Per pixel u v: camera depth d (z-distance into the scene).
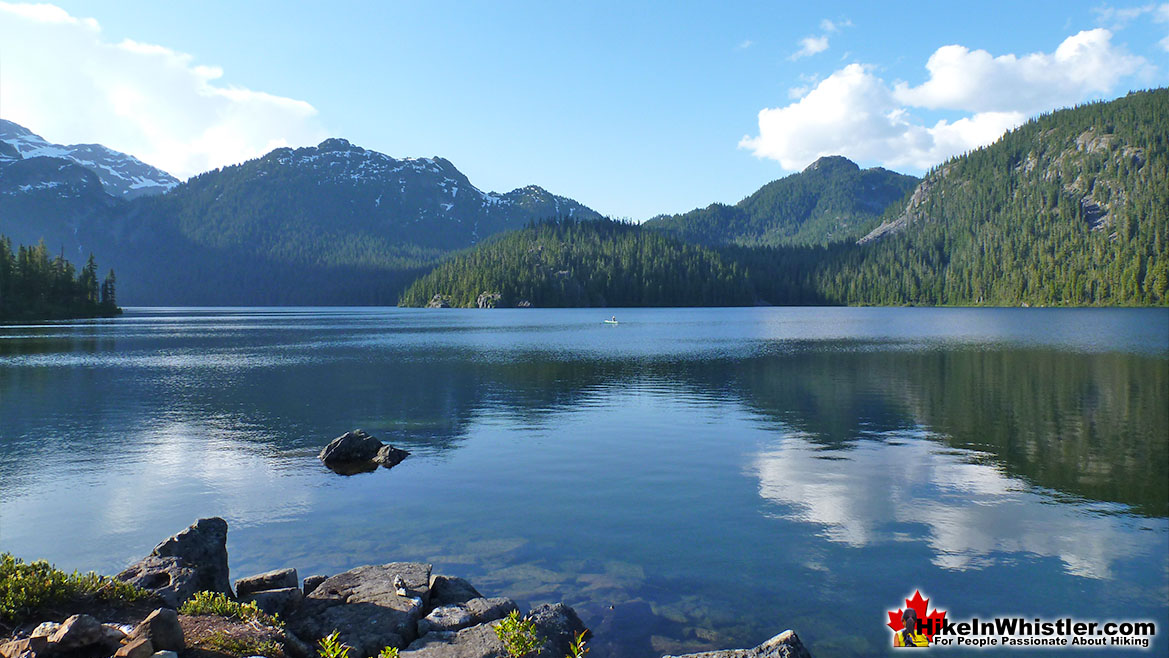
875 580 14.60
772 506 19.88
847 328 132.75
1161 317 169.00
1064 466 24.58
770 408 38.53
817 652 11.64
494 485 22.48
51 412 38.56
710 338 104.00
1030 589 14.19
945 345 85.19
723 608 13.23
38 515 19.30
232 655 9.24
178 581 11.61
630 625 12.48
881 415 36.00
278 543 16.97
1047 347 80.31
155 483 22.95
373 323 171.25
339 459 26.16
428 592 12.68
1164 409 37.09
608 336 110.88
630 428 32.72
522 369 60.69
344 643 10.66
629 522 18.48
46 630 8.76
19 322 157.25
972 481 22.59
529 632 10.64
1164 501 20.16
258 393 46.09
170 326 150.75
